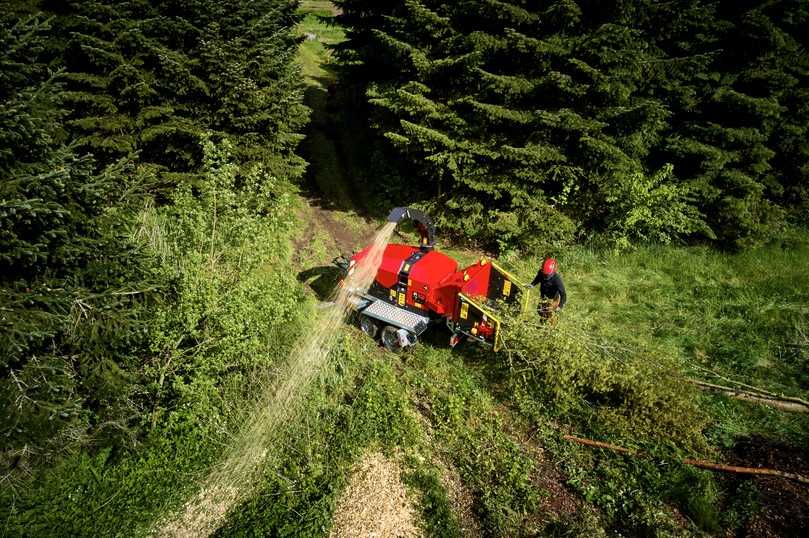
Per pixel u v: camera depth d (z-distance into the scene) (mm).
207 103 11320
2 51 5129
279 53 12227
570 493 6215
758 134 11617
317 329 8961
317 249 12031
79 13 10008
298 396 7434
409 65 12234
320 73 22672
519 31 11523
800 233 13188
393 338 8609
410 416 7160
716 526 5617
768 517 5605
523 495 6094
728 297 10438
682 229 11922
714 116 12336
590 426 7148
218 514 5855
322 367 7984
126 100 10477
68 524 5594
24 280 5457
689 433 6738
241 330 6867
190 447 6574
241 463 6453
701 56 10609
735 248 12672
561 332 7711
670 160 12812
